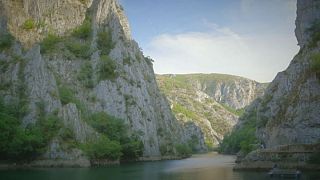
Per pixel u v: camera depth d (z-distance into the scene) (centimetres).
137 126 17962
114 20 19938
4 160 13125
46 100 14912
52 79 15475
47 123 14125
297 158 10144
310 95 11250
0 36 17850
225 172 10769
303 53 14138
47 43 18762
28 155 13362
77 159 13350
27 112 14438
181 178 9275
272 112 14225
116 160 14725
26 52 16912
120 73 18500
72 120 14500
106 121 16325
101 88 17788
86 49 19150
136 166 13650
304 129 11050
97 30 19675
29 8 19938
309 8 15212
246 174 9981
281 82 16100
